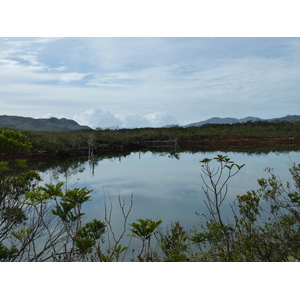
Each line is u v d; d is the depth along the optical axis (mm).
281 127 62469
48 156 29438
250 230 3475
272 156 27953
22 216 3029
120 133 62812
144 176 19109
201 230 4613
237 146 47719
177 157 33094
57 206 2297
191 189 13789
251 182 13688
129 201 11523
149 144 57312
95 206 10523
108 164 27109
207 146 50906
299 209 3854
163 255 3582
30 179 3355
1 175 2988
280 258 3250
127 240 5805
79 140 39469
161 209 9930
